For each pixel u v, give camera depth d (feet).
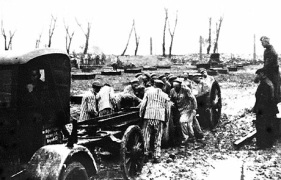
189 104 30.83
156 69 126.72
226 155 27.35
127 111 27.53
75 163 16.69
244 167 24.08
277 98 29.30
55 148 16.57
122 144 20.44
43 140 18.07
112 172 21.59
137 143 22.20
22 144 16.99
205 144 30.40
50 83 18.86
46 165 15.93
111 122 22.33
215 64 132.46
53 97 19.10
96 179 20.92
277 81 29.40
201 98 35.32
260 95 28.71
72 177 16.34
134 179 21.49
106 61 174.09
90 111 25.81
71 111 36.40
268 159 25.91
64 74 19.89
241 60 200.54
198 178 21.88
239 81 91.20
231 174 22.68
